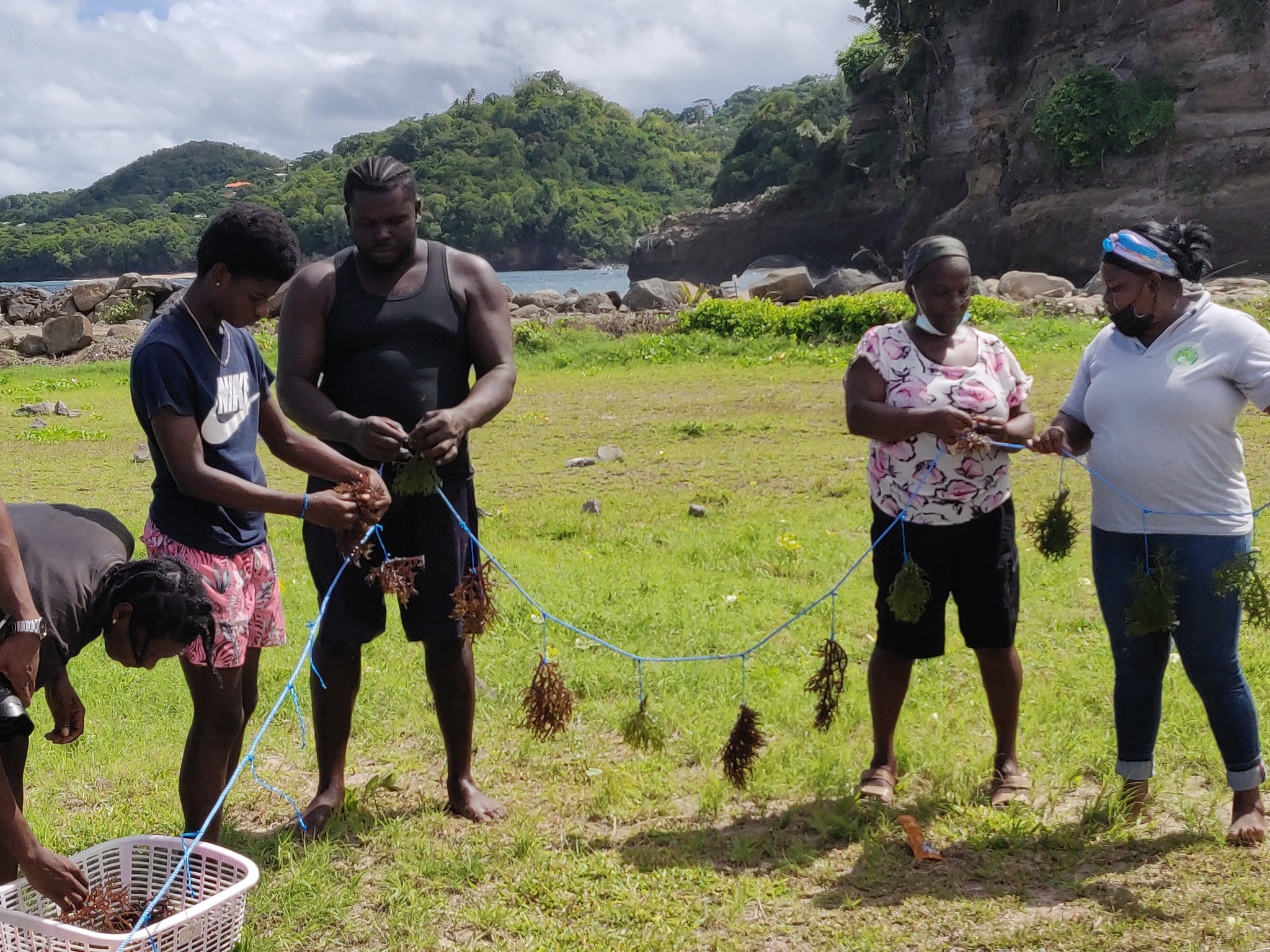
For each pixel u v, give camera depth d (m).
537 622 6.76
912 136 63.12
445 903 3.85
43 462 13.29
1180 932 3.51
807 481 10.86
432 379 4.33
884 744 4.55
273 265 3.71
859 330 20.98
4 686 3.10
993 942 3.50
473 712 4.56
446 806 4.61
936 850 4.07
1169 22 48.66
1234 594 4.00
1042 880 3.87
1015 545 4.41
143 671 6.42
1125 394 4.07
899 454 4.30
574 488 11.14
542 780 4.86
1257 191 46.62
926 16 60.03
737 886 3.89
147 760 5.16
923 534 4.29
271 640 4.09
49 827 4.42
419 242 4.42
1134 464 4.03
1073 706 5.28
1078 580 7.34
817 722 4.52
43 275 179.50
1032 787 4.50
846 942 3.54
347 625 4.37
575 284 119.31
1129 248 3.97
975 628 4.41
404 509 4.33
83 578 3.39
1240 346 3.93
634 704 5.55
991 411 4.22
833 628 4.55
